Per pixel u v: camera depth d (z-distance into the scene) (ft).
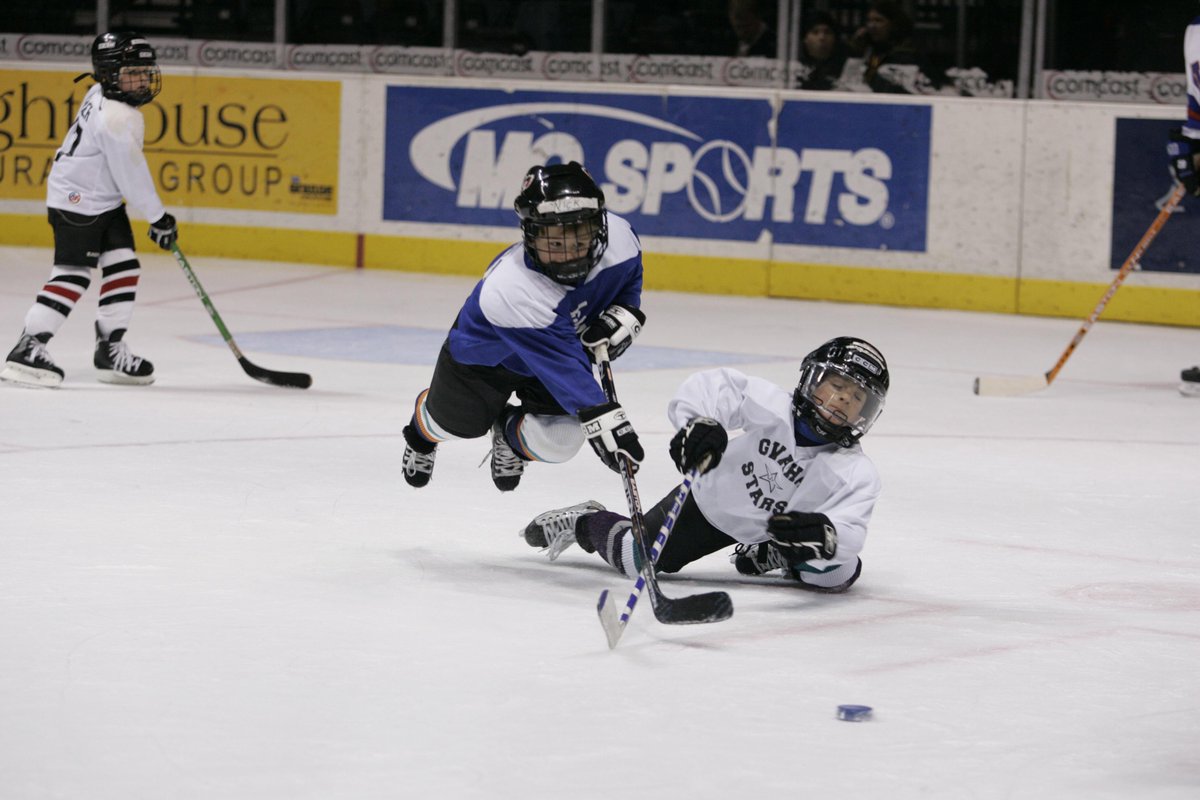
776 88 129.29
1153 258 120.37
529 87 132.67
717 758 31.71
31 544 48.08
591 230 42.14
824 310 123.75
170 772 30.14
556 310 43.21
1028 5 122.52
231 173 140.05
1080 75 122.52
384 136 136.67
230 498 55.83
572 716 33.99
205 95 139.74
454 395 46.42
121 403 75.10
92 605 41.60
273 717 33.35
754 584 46.55
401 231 137.39
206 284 126.41
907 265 125.90
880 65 126.11
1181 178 86.28
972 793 30.22
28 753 30.89
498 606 43.04
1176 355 106.63
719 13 131.23
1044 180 122.01
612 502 58.03
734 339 107.04
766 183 128.26
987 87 125.08
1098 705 35.83
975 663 38.91
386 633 39.99
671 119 129.90
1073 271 122.31
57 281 78.79
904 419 79.36
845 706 34.55
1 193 142.61
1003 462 68.59
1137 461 69.72
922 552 51.72
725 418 42.83
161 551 47.88
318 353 94.84
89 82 139.33
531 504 56.95
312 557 47.91
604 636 40.37
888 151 125.08
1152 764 32.01
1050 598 46.06
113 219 79.51
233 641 38.81
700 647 39.58
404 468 50.34
